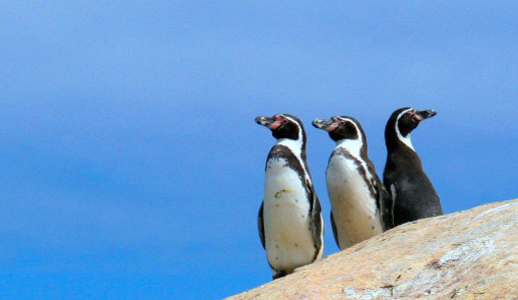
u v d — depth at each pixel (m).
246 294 9.59
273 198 15.42
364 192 16.00
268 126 15.93
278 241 15.50
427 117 17.16
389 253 8.88
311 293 8.33
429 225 9.70
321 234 15.42
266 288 9.43
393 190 16.45
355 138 16.69
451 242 8.57
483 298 7.05
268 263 15.87
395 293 7.92
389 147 17.31
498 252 7.82
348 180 16.02
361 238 16.30
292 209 15.28
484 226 8.80
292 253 15.48
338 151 16.39
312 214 15.32
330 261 9.64
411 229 9.89
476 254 7.98
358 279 8.40
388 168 16.94
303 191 15.34
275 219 15.41
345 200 16.12
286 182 15.31
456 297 7.29
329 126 16.73
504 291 7.03
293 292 8.48
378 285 8.19
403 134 17.22
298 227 15.29
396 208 16.30
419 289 7.82
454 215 9.84
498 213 9.14
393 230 10.29
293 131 15.95
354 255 9.31
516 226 8.39
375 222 16.06
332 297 8.16
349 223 16.27
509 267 7.42
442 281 7.79
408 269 8.24
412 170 16.67
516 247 7.81
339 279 8.51
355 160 16.20
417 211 16.12
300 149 15.84
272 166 15.48
